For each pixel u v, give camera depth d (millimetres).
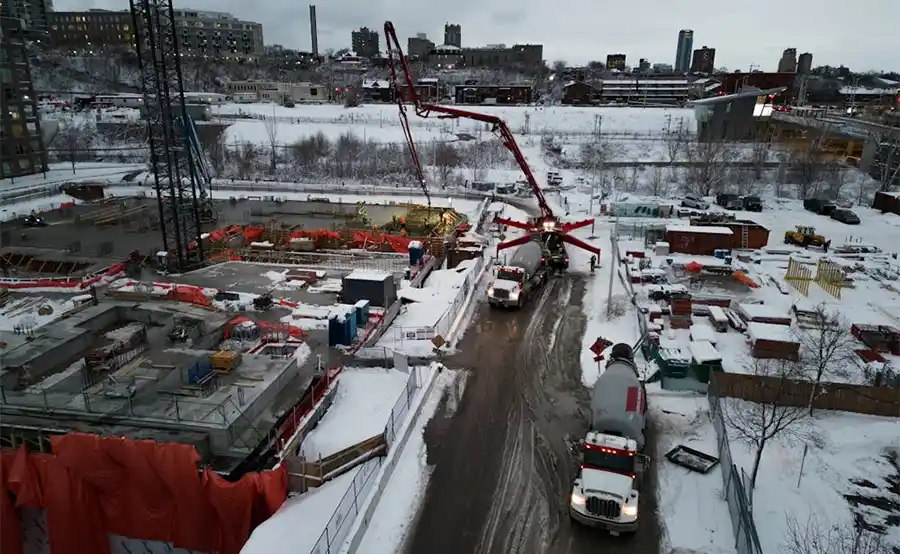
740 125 109125
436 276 45000
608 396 23500
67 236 54938
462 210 68062
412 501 21828
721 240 50719
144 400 24719
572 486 22719
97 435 21422
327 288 40656
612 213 66688
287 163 97125
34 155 86750
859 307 39625
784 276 45688
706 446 24781
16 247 50812
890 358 32844
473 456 24500
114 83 169500
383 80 177500
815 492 22109
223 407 23969
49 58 184750
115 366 27891
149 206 67312
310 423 25156
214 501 20516
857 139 89062
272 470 20766
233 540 20906
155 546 21891
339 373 29609
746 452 24250
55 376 27453
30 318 35188
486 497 22094
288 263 47812
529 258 43344
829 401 27062
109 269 43250
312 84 169875
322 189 80188
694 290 42344
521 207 72062
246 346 31484
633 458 20719
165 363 28266
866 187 78312
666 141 108812
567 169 94812
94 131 114625
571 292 43469
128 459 20906
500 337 35812
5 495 22016
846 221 62531
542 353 33719
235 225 58531
